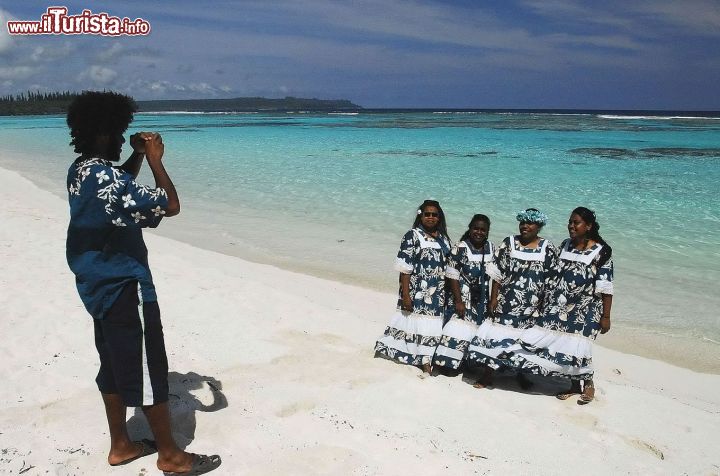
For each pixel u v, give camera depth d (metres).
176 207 2.98
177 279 7.53
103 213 2.86
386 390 4.48
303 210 13.62
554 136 41.44
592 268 4.70
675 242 10.86
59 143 35.78
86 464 3.30
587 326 4.73
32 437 3.54
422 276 5.16
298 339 5.62
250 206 14.12
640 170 21.16
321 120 84.38
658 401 4.87
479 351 4.93
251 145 33.38
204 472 3.26
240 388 4.37
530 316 4.90
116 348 2.96
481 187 16.92
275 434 3.70
